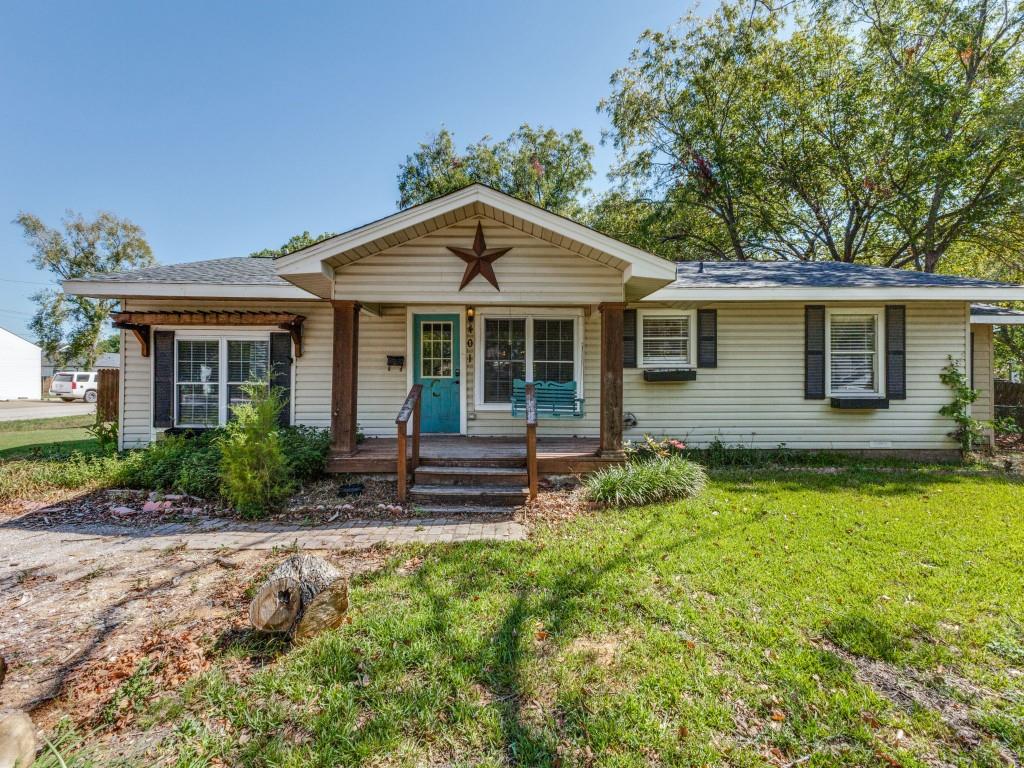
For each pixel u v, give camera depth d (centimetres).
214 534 455
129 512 518
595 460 621
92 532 462
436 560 378
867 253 1619
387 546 416
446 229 597
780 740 193
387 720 203
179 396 809
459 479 589
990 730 198
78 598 323
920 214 1384
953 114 1312
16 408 2247
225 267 919
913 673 236
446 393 831
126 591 333
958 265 1628
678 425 830
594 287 604
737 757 185
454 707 212
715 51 1605
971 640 260
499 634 268
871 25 1449
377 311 784
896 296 759
